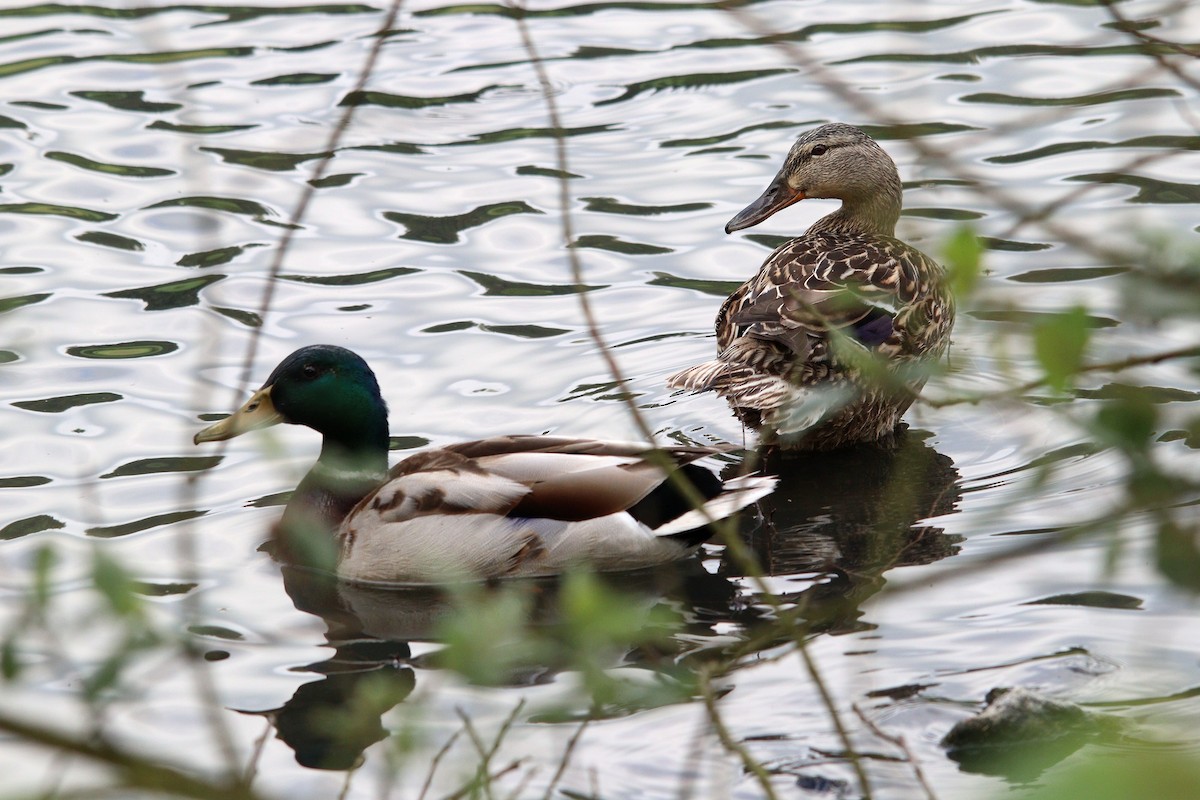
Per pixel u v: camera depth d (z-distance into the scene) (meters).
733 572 11.56
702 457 12.62
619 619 5.29
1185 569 4.07
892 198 16.58
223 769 8.91
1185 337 14.39
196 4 24.33
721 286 16.56
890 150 18.77
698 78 21.23
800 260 14.46
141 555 11.95
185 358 15.17
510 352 15.30
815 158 16.39
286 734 9.41
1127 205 17.16
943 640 10.03
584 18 23.41
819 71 6.39
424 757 8.97
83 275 16.77
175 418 14.15
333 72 21.69
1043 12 22.25
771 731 9.02
